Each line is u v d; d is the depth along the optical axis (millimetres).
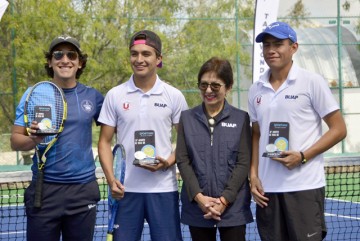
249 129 5777
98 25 18172
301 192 5500
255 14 12328
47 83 5750
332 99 5520
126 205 5910
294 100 5508
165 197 5871
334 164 18125
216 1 19922
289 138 5496
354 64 22266
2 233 10508
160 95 5879
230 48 19609
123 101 5863
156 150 5836
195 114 5766
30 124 5617
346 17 20984
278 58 5535
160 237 5891
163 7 19484
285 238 5633
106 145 5973
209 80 5641
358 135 21719
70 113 5727
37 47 17625
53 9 17734
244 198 5723
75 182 5711
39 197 5637
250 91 5789
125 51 18578
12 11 17672
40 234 5715
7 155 18188
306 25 22344
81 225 5781
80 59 5992
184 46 19594
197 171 5672
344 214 12391
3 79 18047
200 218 5676
